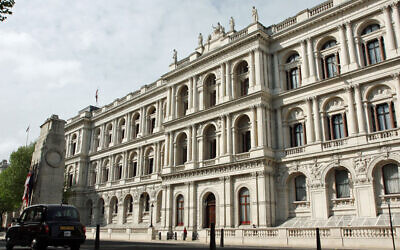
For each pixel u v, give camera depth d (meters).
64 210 23.48
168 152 57.53
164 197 55.38
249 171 44.19
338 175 39.62
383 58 38.66
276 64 48.00
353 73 39.38
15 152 74.31
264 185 42.41
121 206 69.38
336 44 43.00
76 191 79.56
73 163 84.12
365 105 38.50
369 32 40.66
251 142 45.41
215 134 52.06
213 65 53.53
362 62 40.16
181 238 50.44
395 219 33.12
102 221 73.88
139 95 71.25
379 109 38.00
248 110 47.00
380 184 35.97
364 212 35.91
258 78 46.50
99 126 82.69
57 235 21.97
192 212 50.22
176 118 56.69
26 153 73.81
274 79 47.84
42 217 22.75
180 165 54.81
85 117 84.50
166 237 52.06
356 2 40.66
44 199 39.59
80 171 81.12
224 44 53.22
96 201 76.00
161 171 62.47
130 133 73.19
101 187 75.69
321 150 40.62
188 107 56.28
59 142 42.25
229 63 51.47
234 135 48.03
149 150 67.88
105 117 81.00
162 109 66.50
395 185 35.25
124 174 70.69
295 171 42.50
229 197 45.91
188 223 50.50
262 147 43.78
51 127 42.12
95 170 80.50
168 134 58.28
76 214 23.78
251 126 45.97
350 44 40.94
